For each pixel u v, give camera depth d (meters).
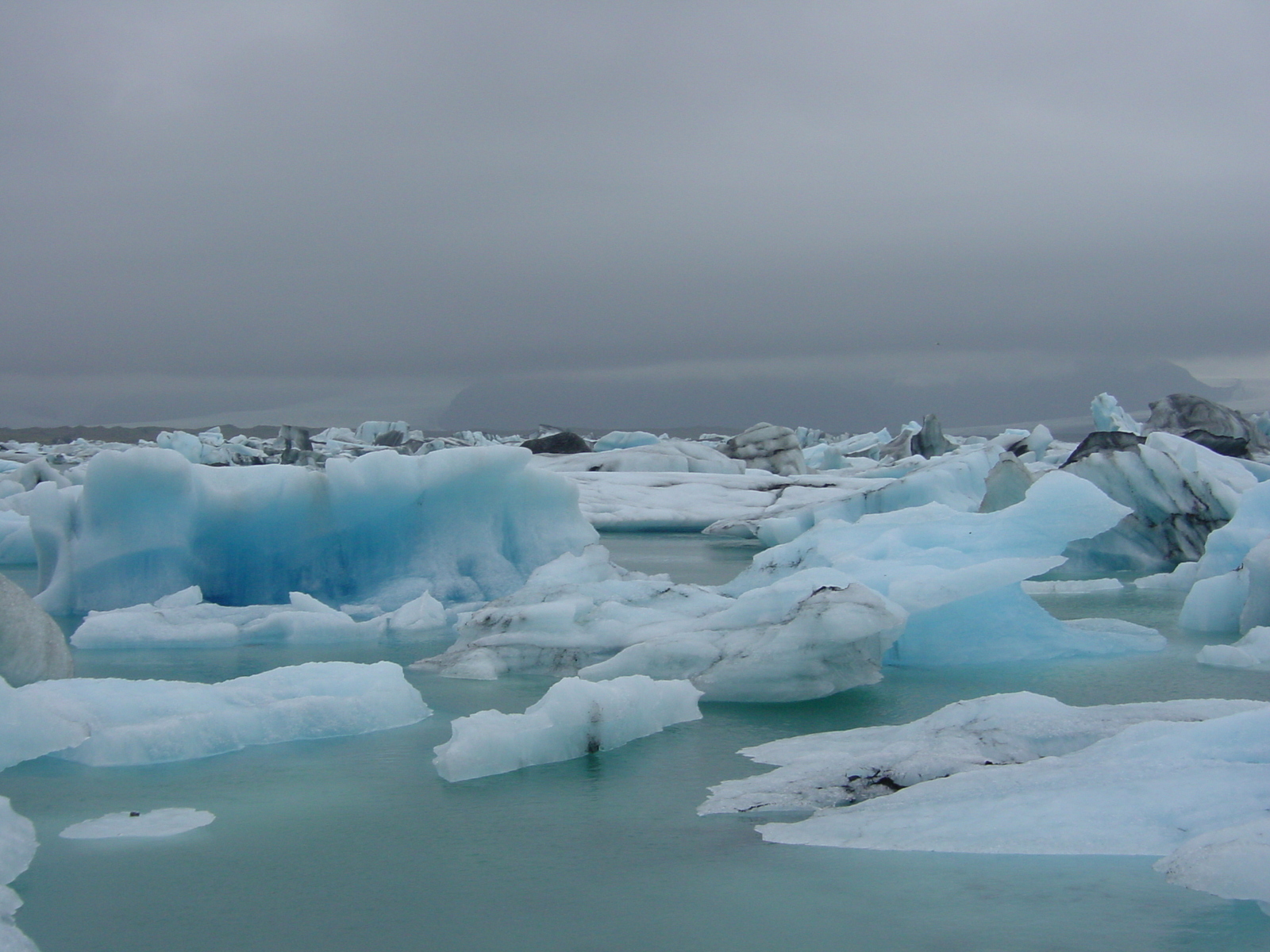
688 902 3.62
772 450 31.62
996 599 8.46
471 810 4.65
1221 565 11.58
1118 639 8.50
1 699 5.29
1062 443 32.16
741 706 6.64
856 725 6.11
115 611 9.58
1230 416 31.66
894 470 26.36
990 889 3.54
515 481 11.81
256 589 10.99
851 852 3.96
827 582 7.53
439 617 9.76
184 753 5.42
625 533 21.56
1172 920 3.28
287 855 4.14
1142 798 4.09
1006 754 4.91
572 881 3.85
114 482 10.50
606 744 5.62
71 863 4.05
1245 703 5.71
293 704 5.91
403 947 3.35
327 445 47.47
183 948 3.38
